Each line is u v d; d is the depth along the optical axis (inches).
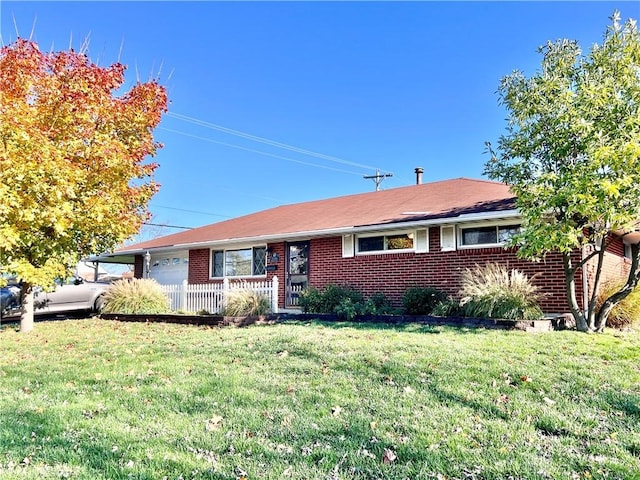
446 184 645.3
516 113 345.4
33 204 323.6
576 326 349.1
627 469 128.8
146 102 405.4
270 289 495.2
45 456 139.3
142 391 209.8
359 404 185.0
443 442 147.1
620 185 281.3
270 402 189.8
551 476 125.3
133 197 410.9
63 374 248.7
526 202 334.0
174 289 566.6
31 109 328.8
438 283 464.4
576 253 394.6
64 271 387.2
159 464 133.4
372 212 563.8
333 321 422.9
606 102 306.0
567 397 189.9
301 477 125.6
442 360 244.7
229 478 125.3
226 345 311.7
